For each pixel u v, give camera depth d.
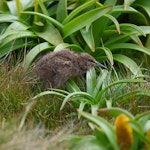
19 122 8.68
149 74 11.20
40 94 9.29
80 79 10.94
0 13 11.86
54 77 10.42
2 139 7.18
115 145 6.83
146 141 6.75
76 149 7.21
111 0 11.77
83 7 11.16
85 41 11.34
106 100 9.40
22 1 12.06
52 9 12.27
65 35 11.38
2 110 9.65
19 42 11.42
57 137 7.65
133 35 11.47
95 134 7.81
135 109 9.65
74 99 9.61
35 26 11.59
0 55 11.06
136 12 11.74
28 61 10.70
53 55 10.53
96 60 11.62
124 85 10.09
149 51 11.31
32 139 7.50
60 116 9.57
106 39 11.90
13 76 10.29
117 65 11.55
